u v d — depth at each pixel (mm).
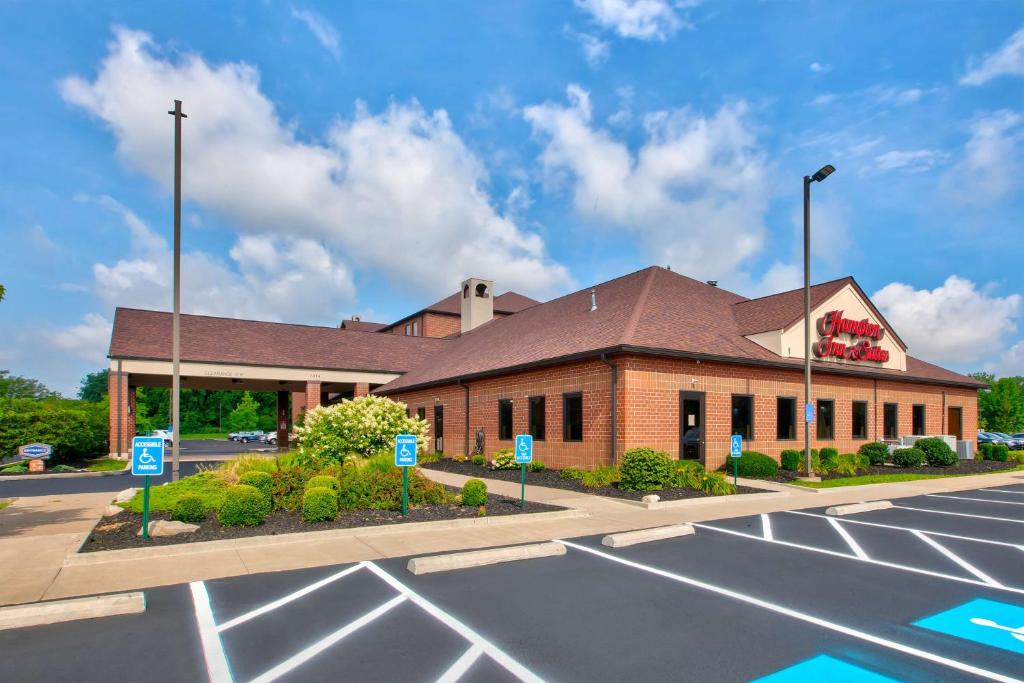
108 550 8125
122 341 28609
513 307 45812
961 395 27969
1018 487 16969
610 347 16469
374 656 4949
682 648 5145
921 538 9680
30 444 23188
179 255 15273
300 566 7715
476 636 5398
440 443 26172
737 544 9164
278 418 41844
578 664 4809
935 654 5039
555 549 8477
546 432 19453
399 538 9359
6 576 7199
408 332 47375
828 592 6750
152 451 9000
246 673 4621
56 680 4492
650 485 14156
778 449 19938
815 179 18141
